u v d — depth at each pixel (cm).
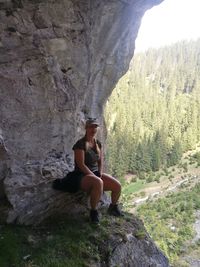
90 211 274
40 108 289
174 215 2728
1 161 254
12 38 275
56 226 268
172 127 4569
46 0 291
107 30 359
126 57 426
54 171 283
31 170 271
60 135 311
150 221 2675
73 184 271
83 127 358
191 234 2383
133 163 3656
